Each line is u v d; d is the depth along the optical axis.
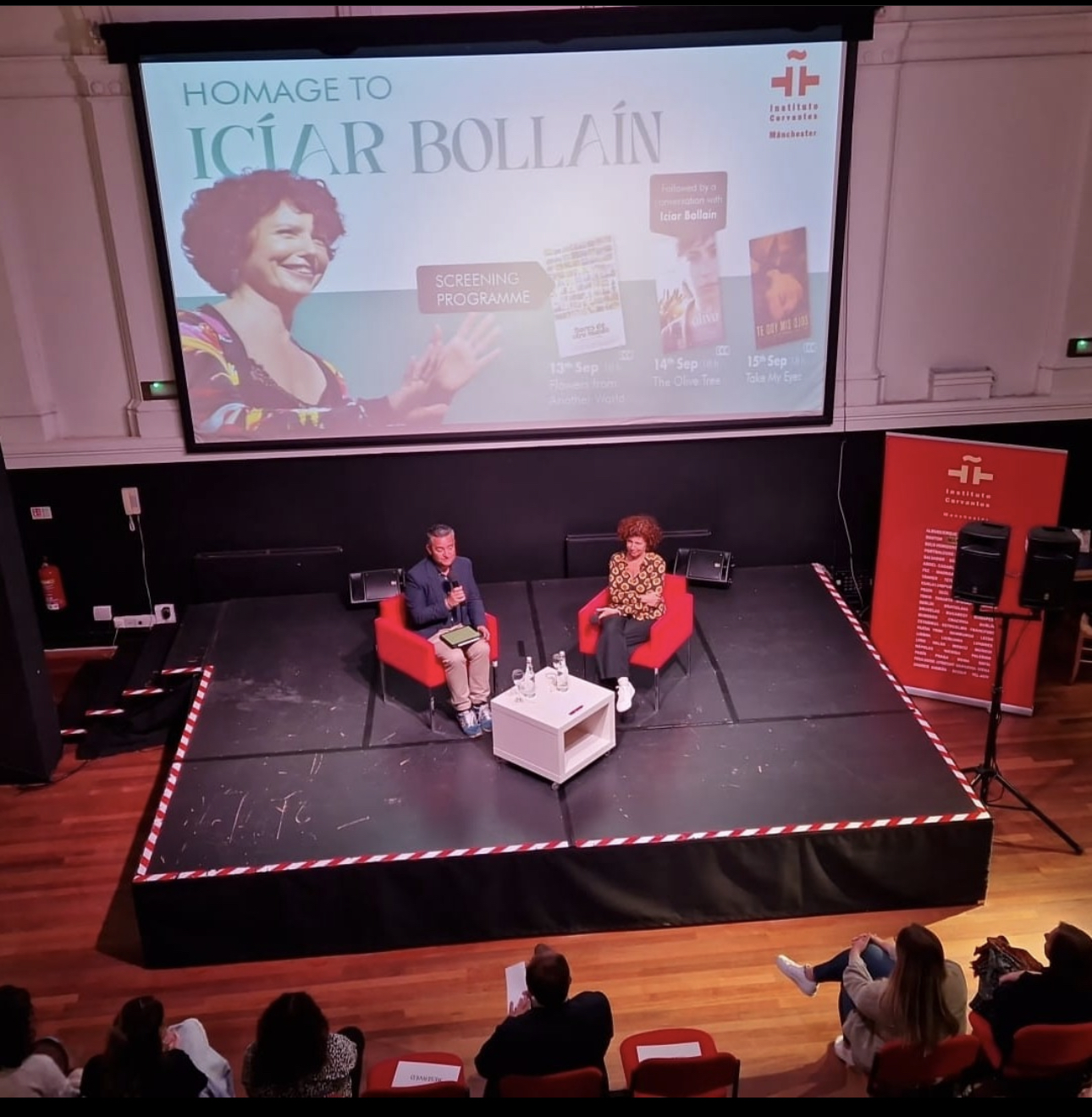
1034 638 6.18
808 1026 4.48
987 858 4.97
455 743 5.63
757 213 6.50
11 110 6.14
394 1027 4.54
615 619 5.84
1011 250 6.71
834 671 6.11
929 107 6.37
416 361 6.69
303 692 6.11
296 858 4.84
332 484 6.97
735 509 7.19
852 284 6.73
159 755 6.32
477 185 6.35
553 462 6.99
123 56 5.97
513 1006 4.14
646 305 6.65
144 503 6.96
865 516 7.27
